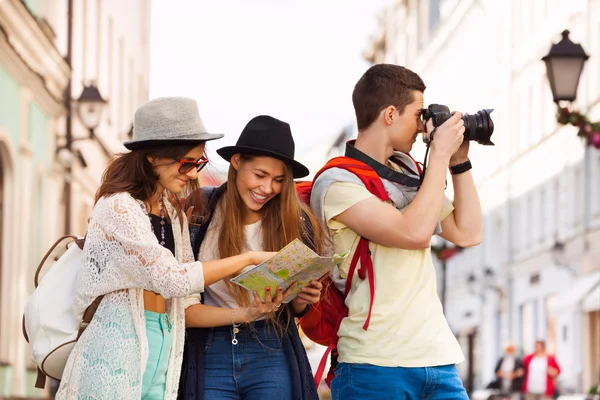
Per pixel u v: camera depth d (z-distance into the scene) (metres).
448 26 42.78
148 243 4.91
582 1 26.58
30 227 19.23
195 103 5.26
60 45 21.08
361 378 5.33
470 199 5.79
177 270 4.93
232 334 5.54
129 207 5.02
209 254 5.62
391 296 5.36
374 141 5.56
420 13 48.09
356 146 5.62
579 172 27.22
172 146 5.12
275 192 5.50
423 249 5.46
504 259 34.31
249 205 5.50
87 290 4.95
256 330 5.56
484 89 37.34
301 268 5.07
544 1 30.25
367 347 5.32
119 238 4.93
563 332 27.48
